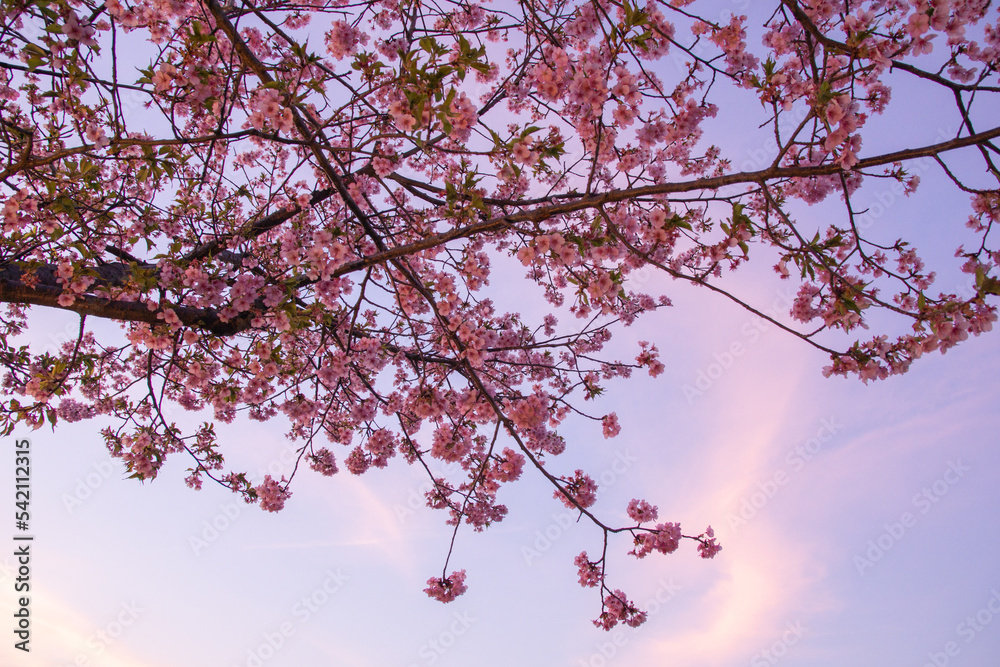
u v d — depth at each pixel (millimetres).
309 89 3131
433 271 5855
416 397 3816
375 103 4102
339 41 3641
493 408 3422
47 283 4305
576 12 4457
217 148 4816
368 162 4930
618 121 2994
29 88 4410
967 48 2764
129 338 4133
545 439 5453
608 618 3625
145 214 4410
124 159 3373
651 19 3852
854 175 4039
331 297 3920
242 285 4062
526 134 2811
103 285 4391
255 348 4324
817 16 3547
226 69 3471
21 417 4305
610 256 3320
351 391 4953
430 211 5613
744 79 4035
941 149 2432
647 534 3617
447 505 5203
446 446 3850
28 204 3814
